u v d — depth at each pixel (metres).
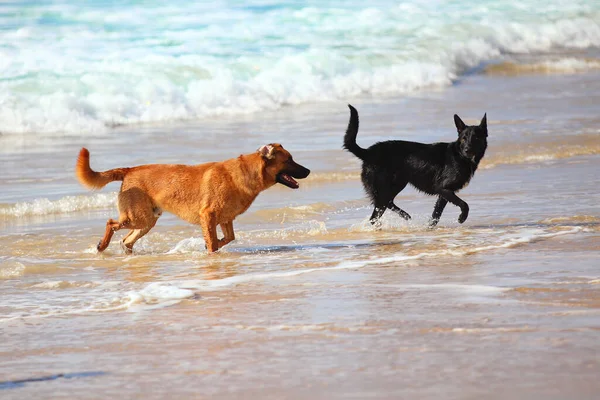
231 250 11.80
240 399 5.46
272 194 15.91
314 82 28.47
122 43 30.81
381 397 5.34
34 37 30.84
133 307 8.45
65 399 5.64
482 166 17.84
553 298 7.93
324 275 9.66
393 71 30.50
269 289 8.99
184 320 7.76
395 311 7.68
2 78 25.42
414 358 6.17
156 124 23.70
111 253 11.88
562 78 31.75
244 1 39.56
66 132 22.59
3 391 5.85
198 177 11.68
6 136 22.09
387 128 21.91
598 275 8.93
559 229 12.08
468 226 12.88
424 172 13.15
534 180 16.34
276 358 6.35
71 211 14.96
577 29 39.81
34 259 11.40
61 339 7.29
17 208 14.73
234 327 7.40
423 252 10.90
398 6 40.47
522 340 6.51
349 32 35.12
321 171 17.38
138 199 11.69
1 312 8.43
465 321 7.18
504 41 37.25
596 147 19.56
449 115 24.06
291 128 22.47
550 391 5.32
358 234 12.73
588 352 6.14
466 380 5.61
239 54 30.16
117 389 5.80
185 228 13.61
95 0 38.38
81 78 25.89
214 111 25.23
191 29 33.72
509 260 10.02
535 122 22.73
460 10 41.00
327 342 6.74
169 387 5.79
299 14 37.34
